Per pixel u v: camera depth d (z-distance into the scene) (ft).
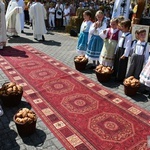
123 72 17.31
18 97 13.60
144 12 37.47
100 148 10.55
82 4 48.98
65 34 38.34
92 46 19.27
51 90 16.08
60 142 10.88
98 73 17.26
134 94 15.46
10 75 18.57
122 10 29.99
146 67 15.10
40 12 30.73
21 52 25.30
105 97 15.26
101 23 18.83
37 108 13.71
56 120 12.58
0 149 10.37
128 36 16.44
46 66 20.92
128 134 11.57
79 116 13.04
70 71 19.80
